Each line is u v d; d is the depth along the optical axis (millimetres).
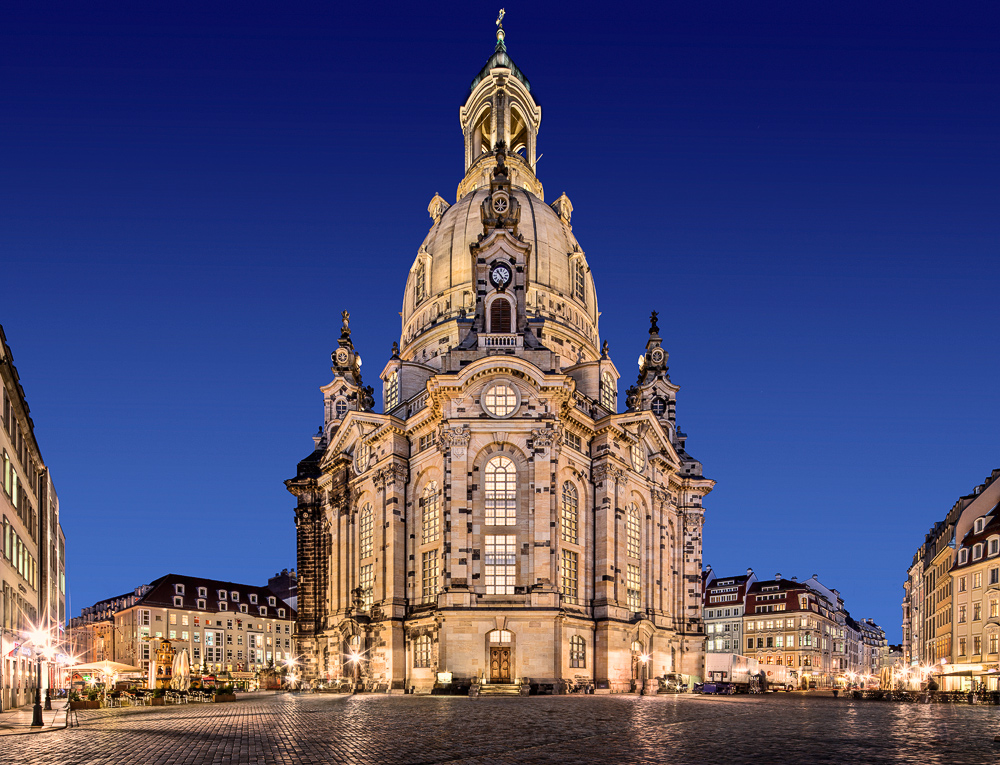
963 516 89312
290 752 24438
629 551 85875
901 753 24094
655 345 113125
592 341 105500
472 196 106438
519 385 75000
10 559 53562
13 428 55156
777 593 159125
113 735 30719
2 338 49844
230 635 137625
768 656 156625
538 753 23891
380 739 28078
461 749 24953
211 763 22125
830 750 24766
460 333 94312
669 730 31719
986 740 28250
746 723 35750
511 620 69375
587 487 81125
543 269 100562
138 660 124875
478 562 71250
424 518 79938
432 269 104312
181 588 134625
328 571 94750
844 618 186750
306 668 96625
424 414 79125
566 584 76062
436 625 72250
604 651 76750
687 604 99062
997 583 79688
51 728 34000
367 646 80750
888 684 95062
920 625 113125
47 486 73000
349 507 90625
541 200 110750
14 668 52750
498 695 65125
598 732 30719
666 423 107250
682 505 101750
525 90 126125
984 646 80812
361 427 87750
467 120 128375
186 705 54875
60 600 92438
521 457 73938
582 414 79938
